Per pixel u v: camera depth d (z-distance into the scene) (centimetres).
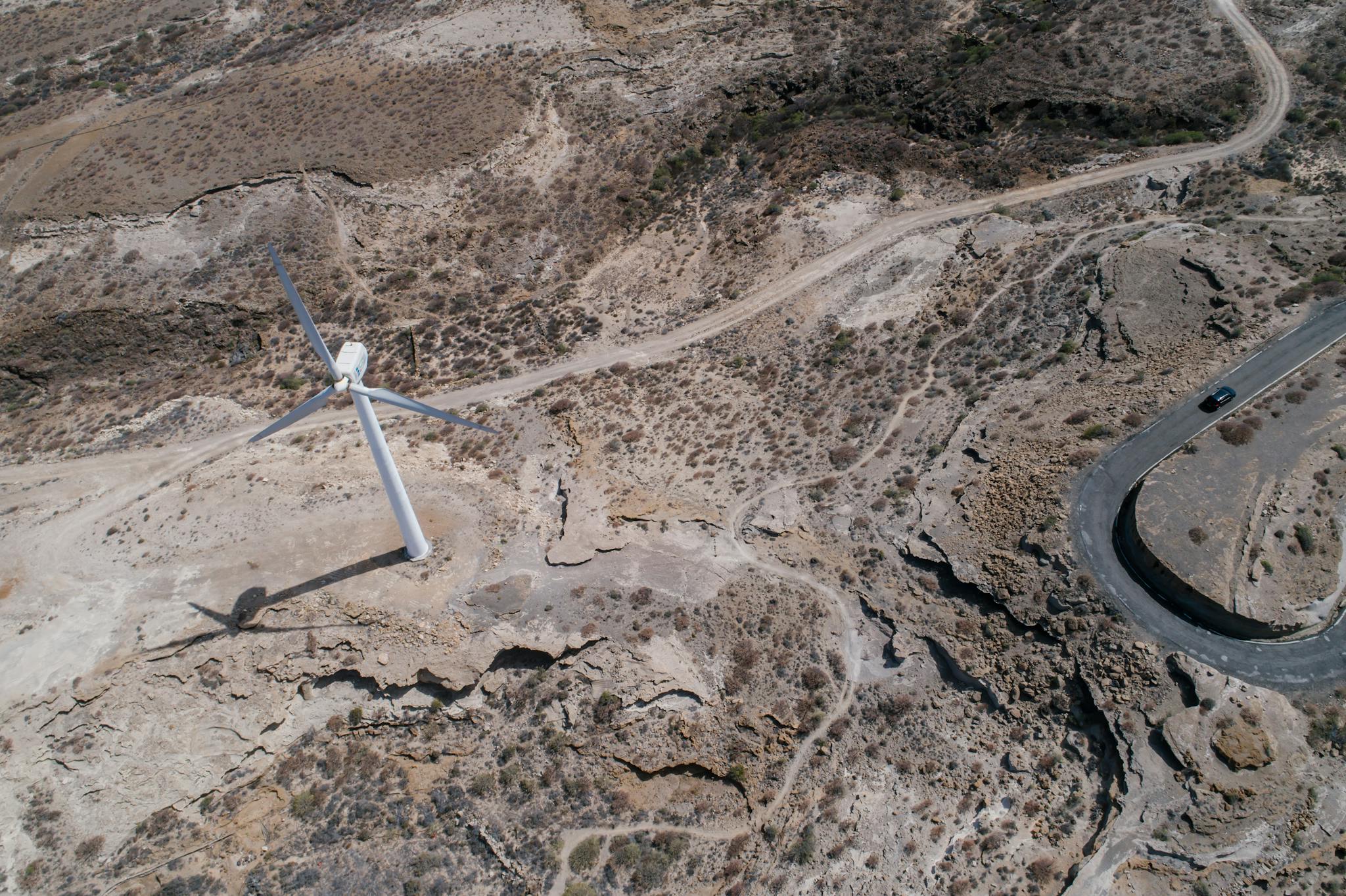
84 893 5072
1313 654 4881
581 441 7044
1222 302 6544
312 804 5428
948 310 7488
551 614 5828
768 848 5044
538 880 5088
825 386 7194
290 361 8288
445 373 8100
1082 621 5206
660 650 5659
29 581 6266
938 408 6700
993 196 8812
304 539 6278
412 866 5169
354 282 8719
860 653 5600
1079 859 4534
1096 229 7819
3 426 8006
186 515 6569
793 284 8306
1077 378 6506
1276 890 4300
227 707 5575
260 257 8662
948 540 5772
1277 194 7875
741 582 5938
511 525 6362
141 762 5409
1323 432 5538
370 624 5769
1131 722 4834
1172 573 5100
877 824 4947
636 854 5128
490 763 5550
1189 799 4547
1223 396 5838
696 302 8431
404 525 5834
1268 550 5094
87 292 8369
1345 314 6234
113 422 7869
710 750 5425
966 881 4594
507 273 8919
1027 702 5188
